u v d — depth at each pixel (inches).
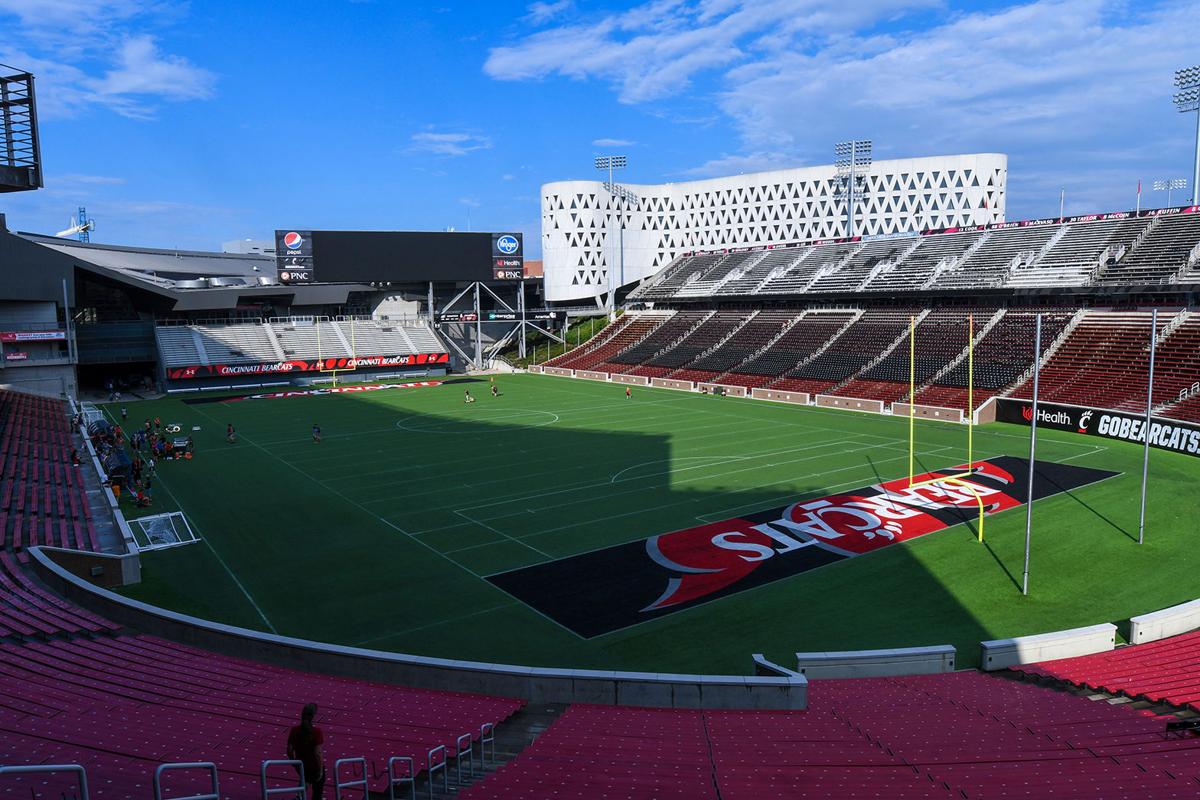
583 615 924.0
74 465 1644.9
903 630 872.3
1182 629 829.8
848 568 1060.5
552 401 2815.0
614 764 505.0
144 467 1631.4
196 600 981.2
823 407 2615.7
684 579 1029.8
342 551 1158.3
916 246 3378.4
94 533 1216.2
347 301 4079.7
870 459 1736.0
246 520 1323.8
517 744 573.9
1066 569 1039.0
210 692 633.6
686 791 459.5
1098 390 2148.1
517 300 4527.6
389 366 3698.3
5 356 2667.3
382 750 526.9
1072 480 1503.4
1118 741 545.0
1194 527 1196.5
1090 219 2913.4
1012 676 746.2
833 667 743.1
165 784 444.1
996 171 4015.8
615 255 4387.3
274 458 1828.2
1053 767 498.0
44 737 516.1
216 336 3496.6
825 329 3255.4
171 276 3939.5
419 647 844.6
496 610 939.3
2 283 2657.5
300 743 366.6
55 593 919.0
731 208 4375.0
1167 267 2415.1
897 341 2918.3
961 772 490.9
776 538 1186.0
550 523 1277.1
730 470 1636.3
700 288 3924.7
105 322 3346.5
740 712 634.8
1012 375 2406.5
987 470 1604.3
